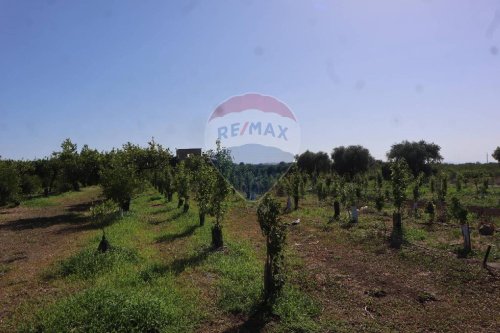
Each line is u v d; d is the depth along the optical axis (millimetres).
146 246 13242
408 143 45250
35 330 6621
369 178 39969
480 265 10258
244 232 16125
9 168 26453
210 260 11055
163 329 6516
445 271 9859
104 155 29562
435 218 17875
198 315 7207
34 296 8539
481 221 16500
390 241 13281
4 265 11773
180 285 8961
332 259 11398
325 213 20734
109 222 18562
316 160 47719
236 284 8875
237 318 7191
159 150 30125
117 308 6715
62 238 15828
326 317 7219
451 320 7113
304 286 8914
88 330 6309
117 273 9758
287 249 12609
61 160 31094
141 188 24000
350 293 8484
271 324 6871
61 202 31891
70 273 10070
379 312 7488
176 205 25703
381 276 9672
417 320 7133
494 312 7426
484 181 28562
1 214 24453
